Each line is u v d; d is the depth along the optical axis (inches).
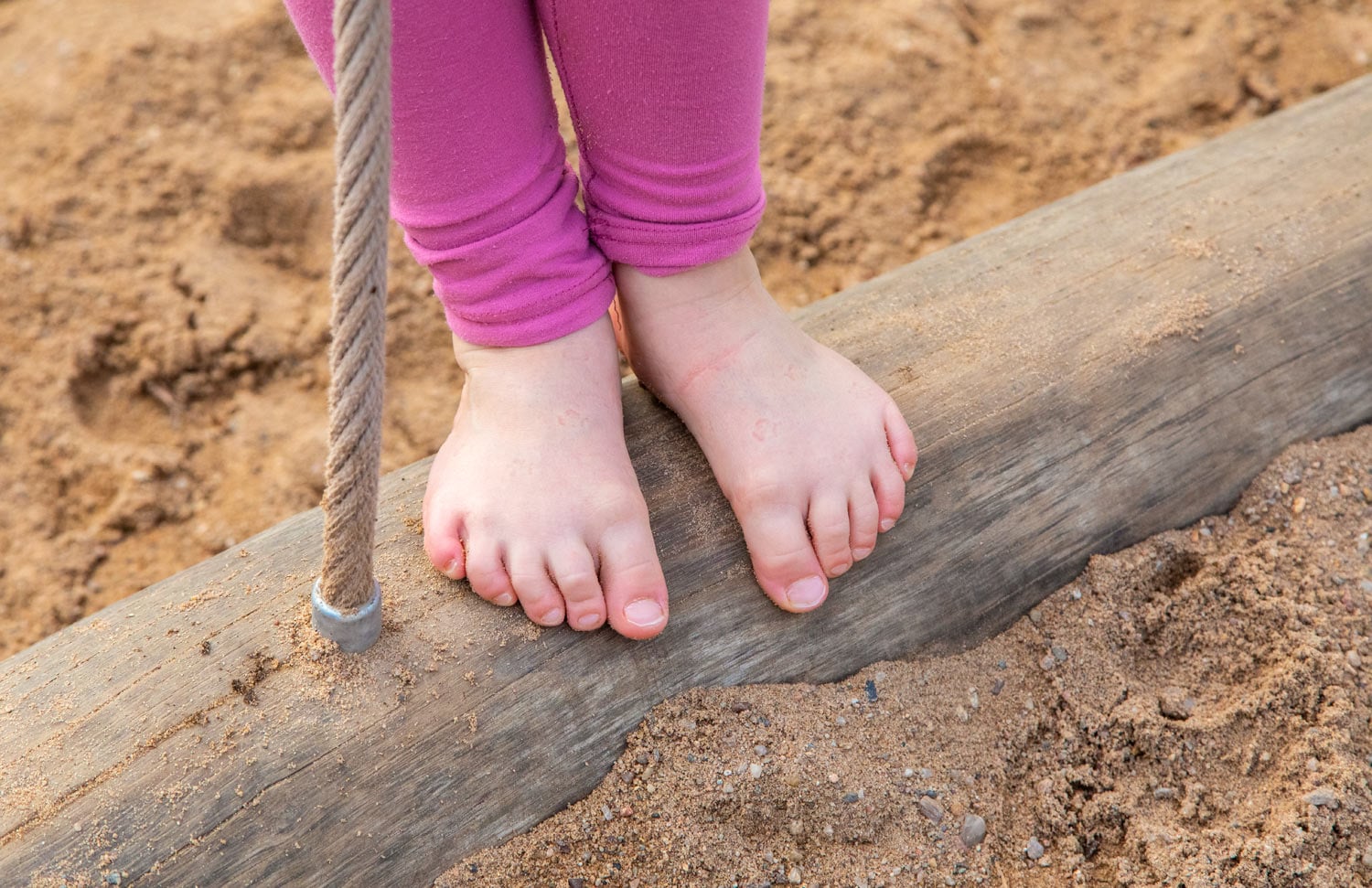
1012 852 27.0
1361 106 34.7
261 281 40.1
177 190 41.4
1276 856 26.4
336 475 23.7
